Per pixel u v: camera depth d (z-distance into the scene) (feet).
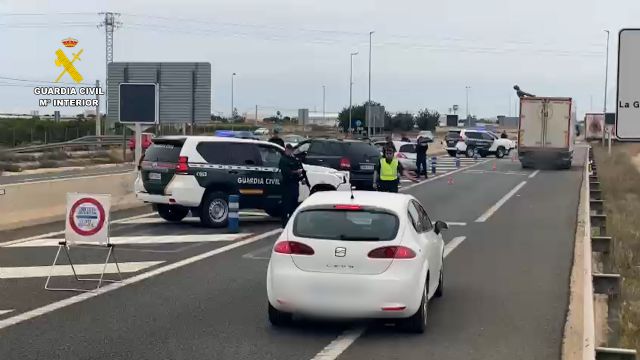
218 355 24.22
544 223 61.72
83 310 30.09
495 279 37.99
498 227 59.06
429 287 29.48
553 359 24.07
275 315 27.78
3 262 40.45
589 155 146.92
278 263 26.96
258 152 58.90
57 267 39.14
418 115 367.45
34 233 51.83
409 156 121.90
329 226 27.02
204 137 56.70
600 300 27.86
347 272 26.25
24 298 31.99
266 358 23.95
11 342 25.30
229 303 31.71
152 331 27.07
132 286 34.81
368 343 25.90
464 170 137.80
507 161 172.65
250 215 65.26
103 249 45.03
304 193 62.13
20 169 127.24
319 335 26.89
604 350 16.65
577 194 88.99
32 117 230.68
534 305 32.07
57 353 24.09
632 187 97.55
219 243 48.21
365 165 84.74
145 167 56.29
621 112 26.61
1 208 53.16
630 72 26.53
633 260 43.32
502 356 24.41
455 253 46.37
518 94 143.54
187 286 35.01
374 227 26.84
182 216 59.93
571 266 41.68
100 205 34.76
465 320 29.37
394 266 26.21
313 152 84.23
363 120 279.49
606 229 52.39
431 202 79.05
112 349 24.68
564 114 136.36
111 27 226.99
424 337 26.76
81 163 147.02
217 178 55.93
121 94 73.97
